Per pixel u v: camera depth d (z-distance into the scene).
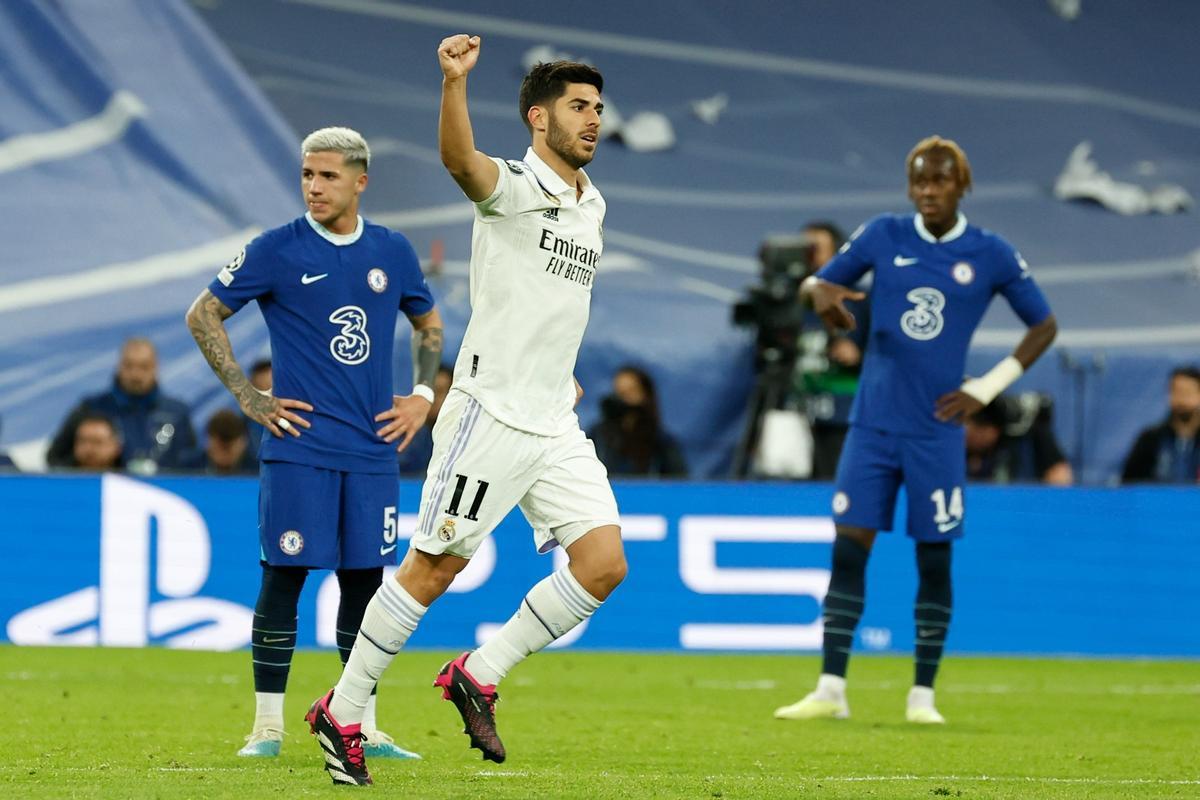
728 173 58.00
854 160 58.81
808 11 60.47
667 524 39.94
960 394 27.55
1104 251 58.69
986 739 24.73
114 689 30.16
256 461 42.12
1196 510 40.91
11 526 37.94
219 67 52.28
